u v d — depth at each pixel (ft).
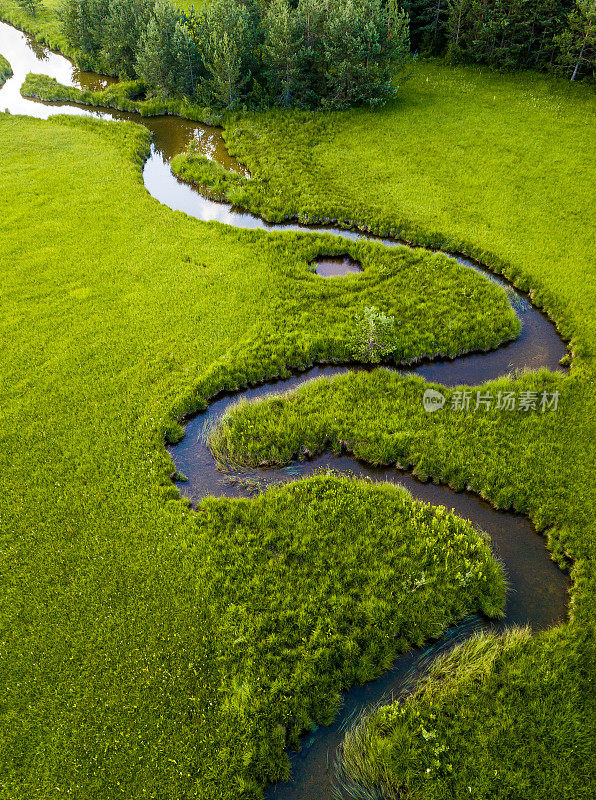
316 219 94.17
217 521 49.34
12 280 80.59
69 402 61.57
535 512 49.57
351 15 114.42
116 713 37.06
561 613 43.37
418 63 144.46
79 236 90.12
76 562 46.39
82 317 73.51
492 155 104.68
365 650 40.40
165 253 85.56
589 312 70.49
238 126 125.59
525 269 78.28
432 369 66.90
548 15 124.57
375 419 58.90
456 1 131.54
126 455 55.72
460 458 53.98
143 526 49.11
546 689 37.45
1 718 37.09
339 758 35.94
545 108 117.70
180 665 39.40
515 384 61.52
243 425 58.75
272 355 66.85
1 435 57.98
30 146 119.96
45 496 51.85
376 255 83.46
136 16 143.64
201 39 135.95
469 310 72.79
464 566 45.16
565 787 33.04
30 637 41.34
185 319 72.59
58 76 167.73
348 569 45.16
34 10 217.97
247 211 99.81
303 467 56.03
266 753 35.22
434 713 36.91
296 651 39.88
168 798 33.37
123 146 120.37
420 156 106.63
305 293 76.64
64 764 34.86
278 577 44.96
